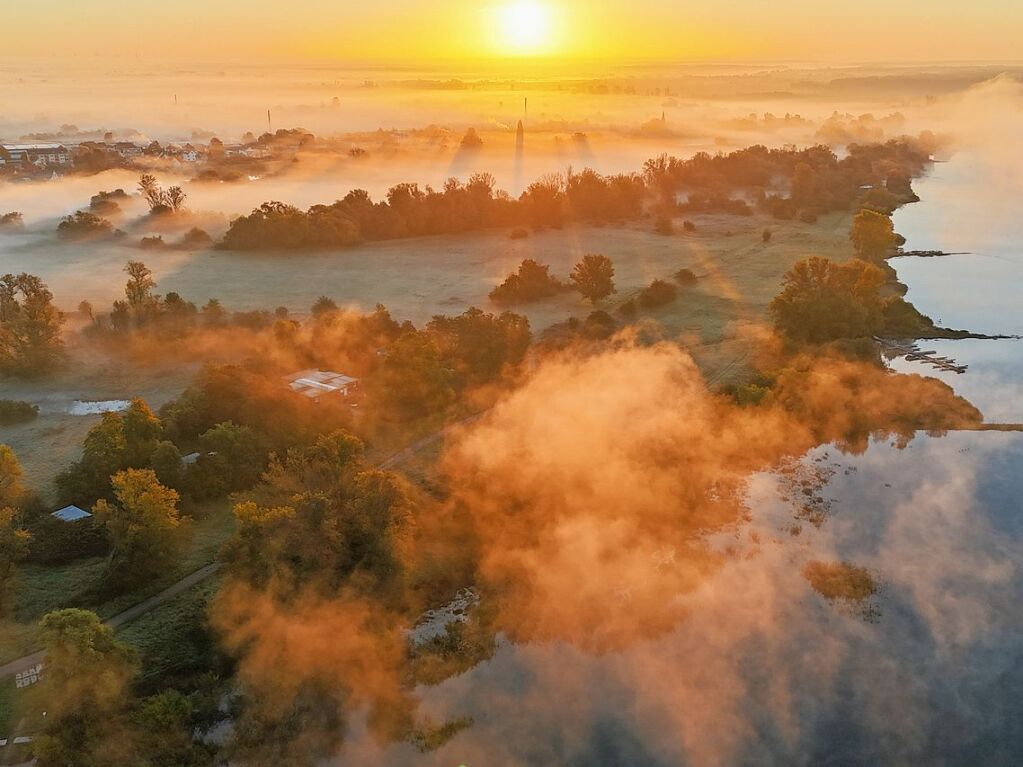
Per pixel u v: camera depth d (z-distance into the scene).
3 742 56.75
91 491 85.19
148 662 65.44
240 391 100.31
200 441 92.50
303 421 99.25
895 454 101.06
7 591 70.81
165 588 73.56
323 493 78.19
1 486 80.25
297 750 60.56
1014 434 105.12
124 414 106.94
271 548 72.12
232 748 60.50
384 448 99.19
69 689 57.59
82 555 77.06
